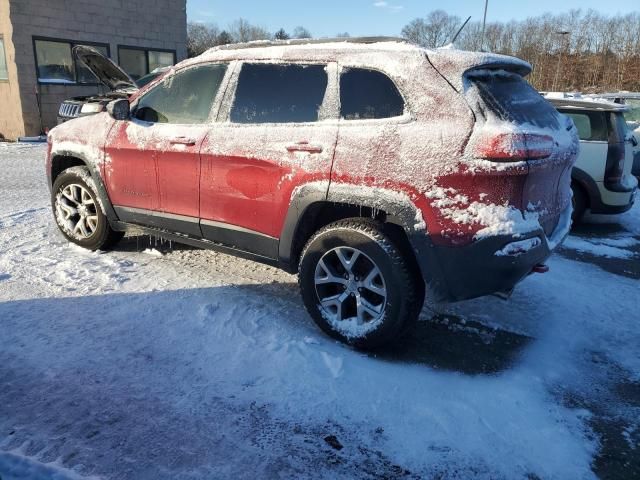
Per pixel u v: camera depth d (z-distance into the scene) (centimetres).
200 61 408
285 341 339
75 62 1508
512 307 415
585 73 5956
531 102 333
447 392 296
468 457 247
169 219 421
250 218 370
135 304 382
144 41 1661
